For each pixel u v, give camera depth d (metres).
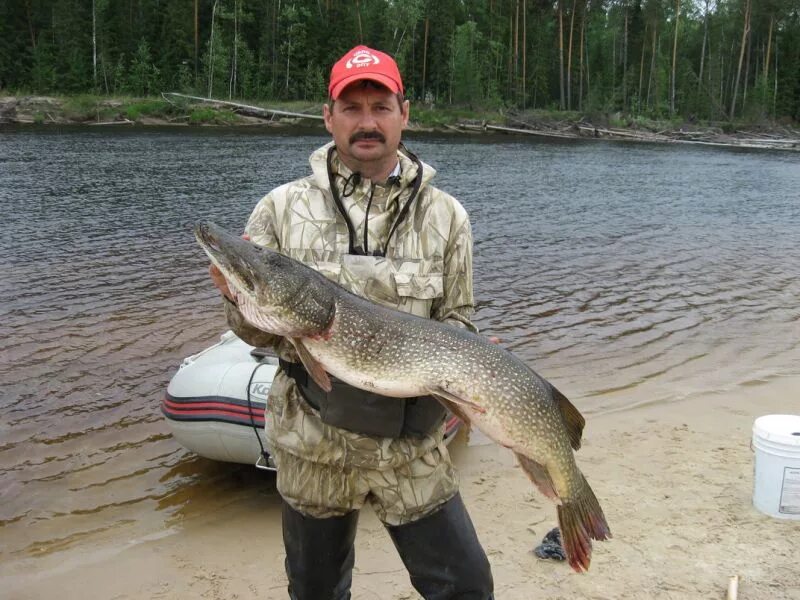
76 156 13.66
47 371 4.11
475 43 35.78
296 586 1.73
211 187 10.74
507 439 1.58
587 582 2.29
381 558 2.51
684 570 2.34
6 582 2.39
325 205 1.67
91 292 5.61
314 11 33.56
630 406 3.87
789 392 4.08
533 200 11.52
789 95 38.34
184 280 6.02
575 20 40.00
